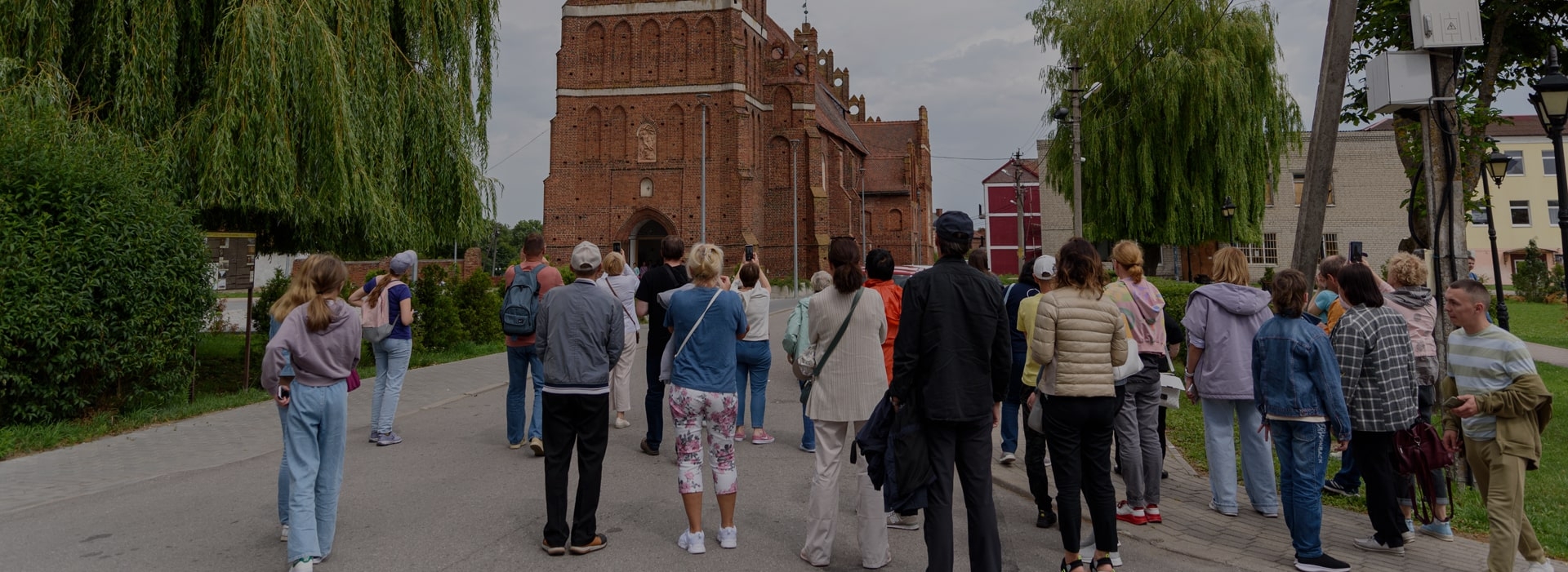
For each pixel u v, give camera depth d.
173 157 10.56
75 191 8.37
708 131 40.47
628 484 6.45
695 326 4.93
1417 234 9.80
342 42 11.89
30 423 8.16
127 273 8.65
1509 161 10.08
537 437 7.54
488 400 10.88
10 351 7.70
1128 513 5.52
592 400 4.81
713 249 5.08
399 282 7.88
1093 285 4.50
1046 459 7.15
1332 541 5.18
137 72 10.41
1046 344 4.42
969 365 4.04
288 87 11.09
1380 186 41.03
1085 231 24.50
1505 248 44.47
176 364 9.64
